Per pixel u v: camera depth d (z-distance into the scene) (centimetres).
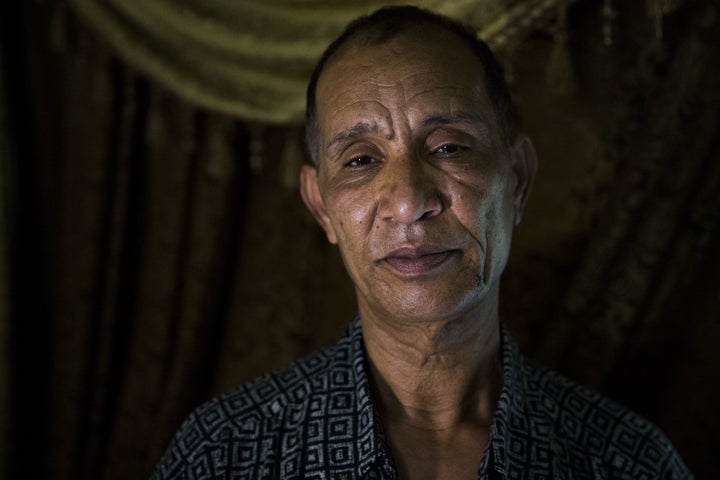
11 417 162
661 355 127
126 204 158
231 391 92
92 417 165
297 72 138
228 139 149
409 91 79
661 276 123
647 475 85
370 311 85
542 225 132
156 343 160
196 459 86
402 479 84
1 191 159
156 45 147
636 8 123
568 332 128
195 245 155
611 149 126
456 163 79
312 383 89
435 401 86
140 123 159
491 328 86
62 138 164
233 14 141
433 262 78
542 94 130
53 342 169
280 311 155
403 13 85
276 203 154
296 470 83
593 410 89
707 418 126
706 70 116
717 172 118
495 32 120
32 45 164
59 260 167
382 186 79
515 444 84
